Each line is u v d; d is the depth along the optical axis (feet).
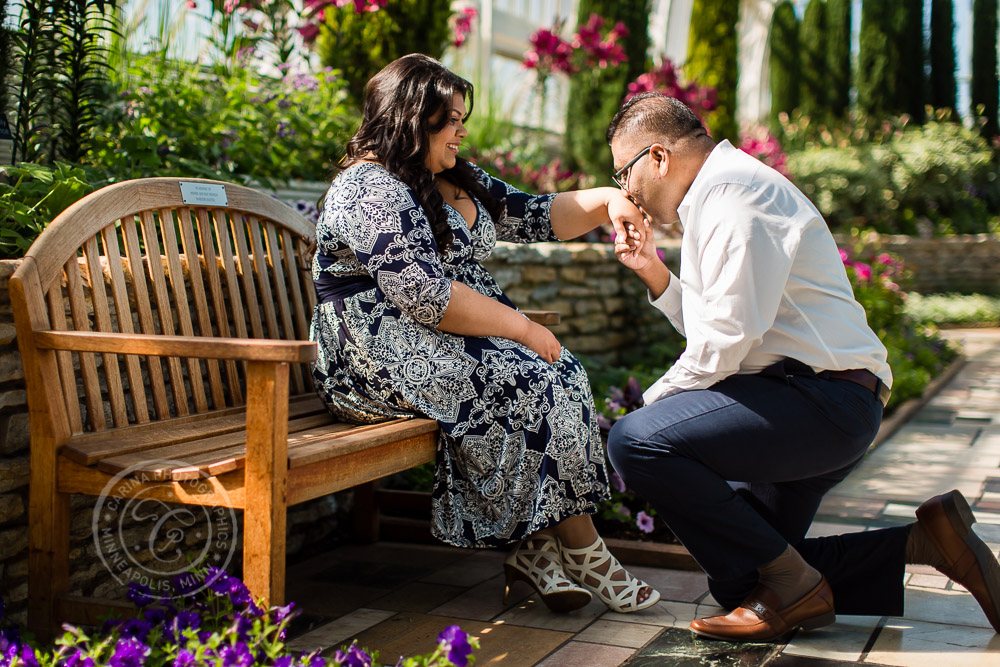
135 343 6.29
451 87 7.79
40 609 6.79
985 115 55.98
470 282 8.31
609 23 27.58
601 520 10.37
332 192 7.73
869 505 11.50
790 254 6.93
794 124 50.60
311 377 9.57
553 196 9.20
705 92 24.63
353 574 9.25
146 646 5.53
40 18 10.45
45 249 6.84
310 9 16.34
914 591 8.54
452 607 8.27
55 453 6.68
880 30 50.75
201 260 8.67
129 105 12.62
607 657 7.07
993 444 15.01
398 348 7.68
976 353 26.99
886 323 23.17
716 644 7.30
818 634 7.51
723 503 7.20
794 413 7.06
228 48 15.70
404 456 7.43
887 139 48.21
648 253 8.48
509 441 7.61
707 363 7.13
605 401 12.08
